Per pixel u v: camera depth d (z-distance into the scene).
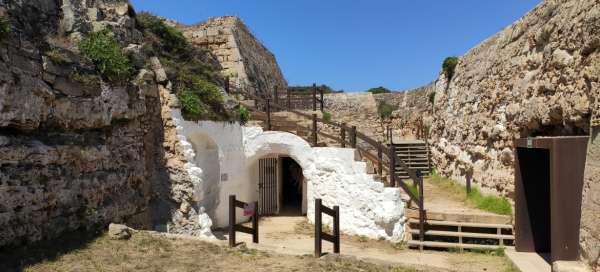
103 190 7.01
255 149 11.01
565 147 5.82
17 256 5.15
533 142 6.70
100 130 7.27
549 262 6.91
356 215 9.44
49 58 6.26
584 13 5.92
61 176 6.16
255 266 5.79
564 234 5.79
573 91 6.21
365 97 22.17
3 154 5.24
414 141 19.11
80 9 8.23
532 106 7.66
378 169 9.93
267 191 12.17
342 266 5.94
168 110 8.81
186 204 8.67
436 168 16.20
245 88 15.95
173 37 11.65
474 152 11.20
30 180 5.61
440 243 8.26
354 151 9.75
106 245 6.05
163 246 6.34
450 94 14.44
